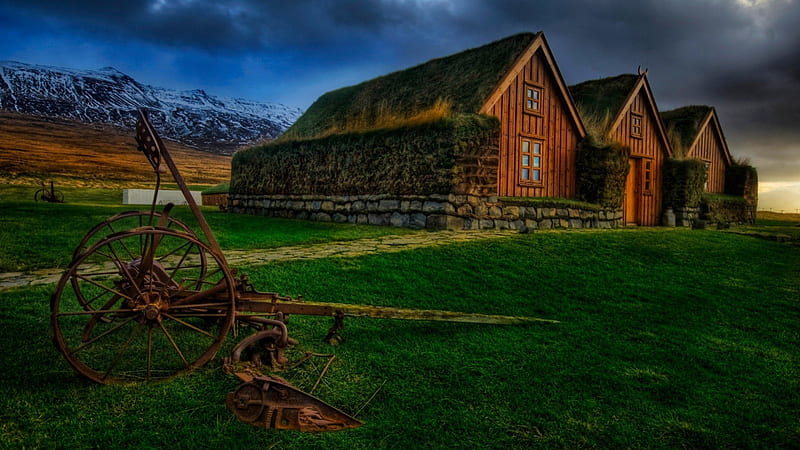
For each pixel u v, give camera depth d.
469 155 14.10
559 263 9.57
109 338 5.07
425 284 7.51
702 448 3.81
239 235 11.98
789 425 4.22
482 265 8.89
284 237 11.70
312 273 7.55
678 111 29.86
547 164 18.44
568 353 5.43
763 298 8.41
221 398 3.96
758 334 6.61
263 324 5.02
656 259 10.89
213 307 4.42
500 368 4.93
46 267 8.16
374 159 15.85
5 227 11.48
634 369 5.14
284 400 3.41
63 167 87.94
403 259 8.76
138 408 3.76
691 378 5.03
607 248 11.32
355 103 21.48
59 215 14.67
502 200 15.23
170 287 4.77
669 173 23.83
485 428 3.84
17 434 3.35
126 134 185.12
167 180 91.69
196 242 4.21
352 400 4.11
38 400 3.76
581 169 19.44
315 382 4.31
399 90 20.12
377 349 5.16
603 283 8.53
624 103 21.36
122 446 3.31
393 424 3.79
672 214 23.67
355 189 16.38
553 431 3.87
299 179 18.83
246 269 7.59
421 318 5.42
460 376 4.68
